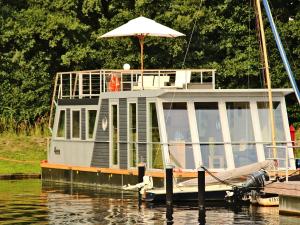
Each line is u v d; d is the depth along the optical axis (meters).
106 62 90.81
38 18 89.75
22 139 81.56
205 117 55.50
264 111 56.81
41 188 60.50
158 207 49.81
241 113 56.25
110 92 59.78
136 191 56.97
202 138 55.41
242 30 90.12
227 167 55.34
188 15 88.62
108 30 90.19
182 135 55.03
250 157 56.00
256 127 56.44
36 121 90.25
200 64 91.12
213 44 91.69
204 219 45.34
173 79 70.69
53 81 92.56
